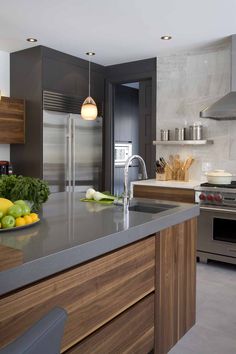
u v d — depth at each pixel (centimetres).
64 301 140
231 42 396
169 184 415
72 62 473
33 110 441
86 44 426
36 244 140
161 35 394
